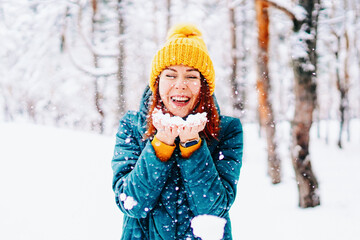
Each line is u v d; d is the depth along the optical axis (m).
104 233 3.76
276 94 19.64
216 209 1.19
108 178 6.25
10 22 10.98
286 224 4.87
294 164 5.86
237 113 9.55
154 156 1.14
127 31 13.04
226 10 11.98
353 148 14.82
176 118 1.14
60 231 3.82
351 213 5.24
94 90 14.10
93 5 12.11
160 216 1.20
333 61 15.63
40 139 9.10
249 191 7.38
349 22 12.44
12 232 3.77
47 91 13.18
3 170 6.46
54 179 6.02
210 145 1.30
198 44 1.28
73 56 12.03
